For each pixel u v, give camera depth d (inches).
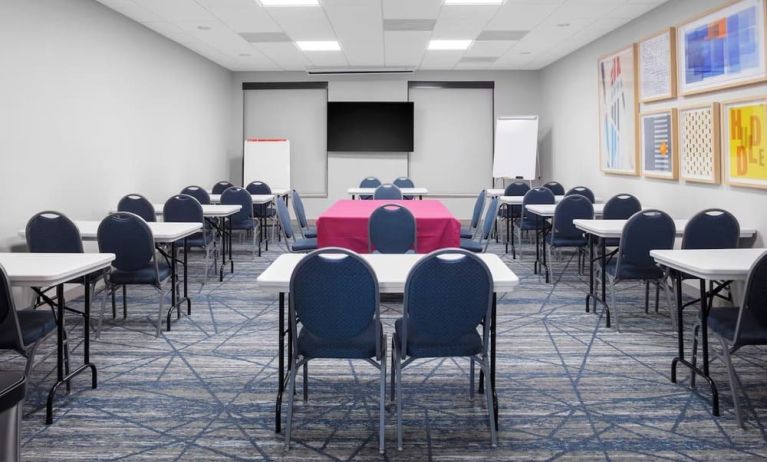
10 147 175.3
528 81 401.1
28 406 109.3
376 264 106.8
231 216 255.3
